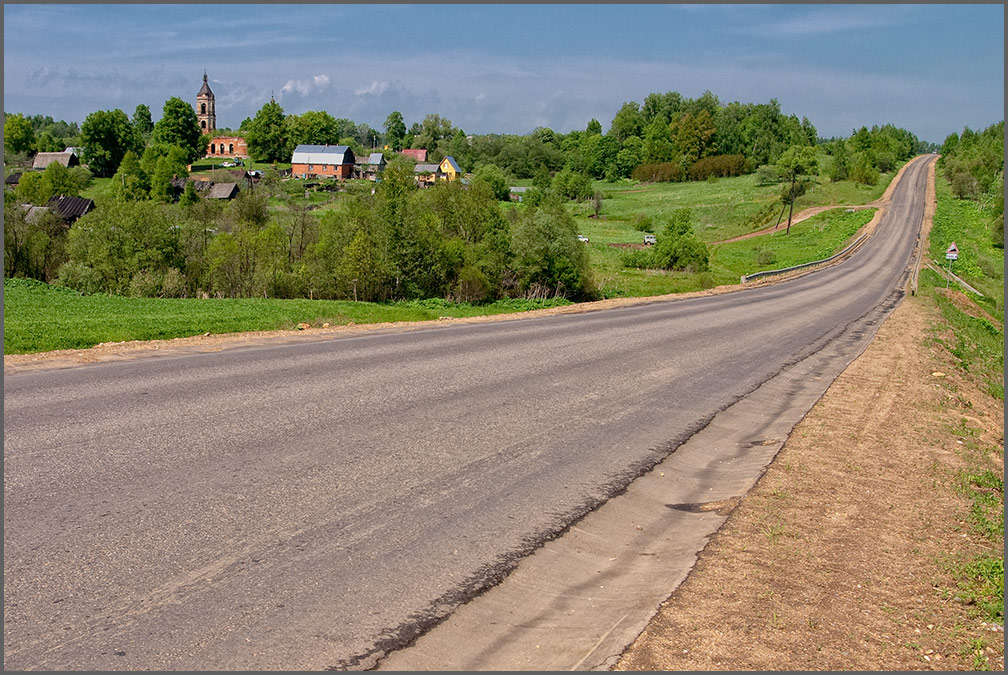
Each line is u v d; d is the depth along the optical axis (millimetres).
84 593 4652
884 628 4812
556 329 19453
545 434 9086
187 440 7785
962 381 16016
